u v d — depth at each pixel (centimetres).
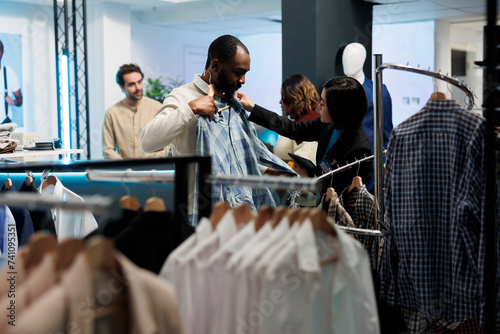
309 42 531
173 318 110
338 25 550
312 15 527
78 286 102
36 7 787
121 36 807
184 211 166
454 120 195
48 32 802
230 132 252
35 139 431
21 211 203
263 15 801
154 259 154
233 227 144
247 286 131
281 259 131
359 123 259
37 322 95
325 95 258
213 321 135
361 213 229
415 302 205
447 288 200
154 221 153
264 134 407
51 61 809
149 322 109
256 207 251
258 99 1029
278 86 1000
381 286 213
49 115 810
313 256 134
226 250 137
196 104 238
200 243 138
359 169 254
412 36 829
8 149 336
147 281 110
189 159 166
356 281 144
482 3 641
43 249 108
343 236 143
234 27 930
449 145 196
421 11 706
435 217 201
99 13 789
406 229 203
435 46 811
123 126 502
